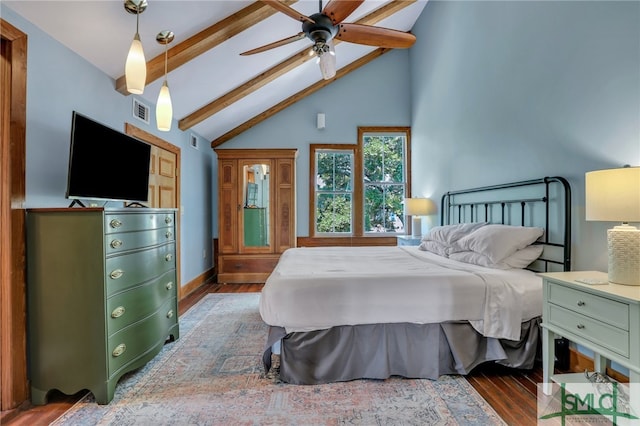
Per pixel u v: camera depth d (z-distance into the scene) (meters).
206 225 5.04
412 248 3.64
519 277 2.13
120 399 1.87
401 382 2.03
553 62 2.29
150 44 2.58
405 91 5.39
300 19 2.08
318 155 5.40
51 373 1.83
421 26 4.83
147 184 2.72
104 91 2.58
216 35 2.74
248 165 4.76
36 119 1.91
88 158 2.03
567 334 1.68
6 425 1.65
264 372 2.17
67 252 1.81
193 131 4.51
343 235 5.35
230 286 4.60
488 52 3.06
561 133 2.23
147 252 2.24
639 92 1.73
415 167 5.15
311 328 2.02
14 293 1.76
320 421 1.66
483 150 3.17
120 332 1.94
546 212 2.37
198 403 1.83
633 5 1.75
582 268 2.08
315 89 5.23
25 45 1.82
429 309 2.03
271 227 4.78
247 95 4.20
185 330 2.95
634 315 1.35
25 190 1.82
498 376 2.09
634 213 1.50
